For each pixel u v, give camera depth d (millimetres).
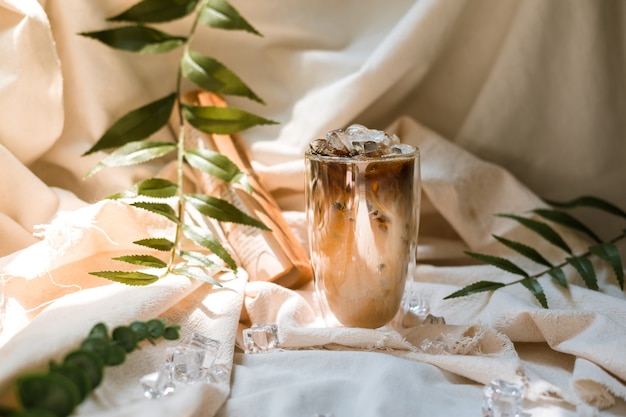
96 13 717
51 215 678
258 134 785
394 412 452
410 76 766
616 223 798
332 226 569
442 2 730
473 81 792
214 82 655
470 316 622
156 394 460
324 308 604
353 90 749
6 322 562
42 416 352
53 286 602
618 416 469
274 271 646
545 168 796
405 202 572
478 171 754
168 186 625
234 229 679
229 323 550
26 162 704
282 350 552
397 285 587
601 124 773
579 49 750
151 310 529
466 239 753
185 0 651
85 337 477
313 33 782
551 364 544
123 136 649
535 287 614
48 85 677
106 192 723
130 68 747
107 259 631
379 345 540
